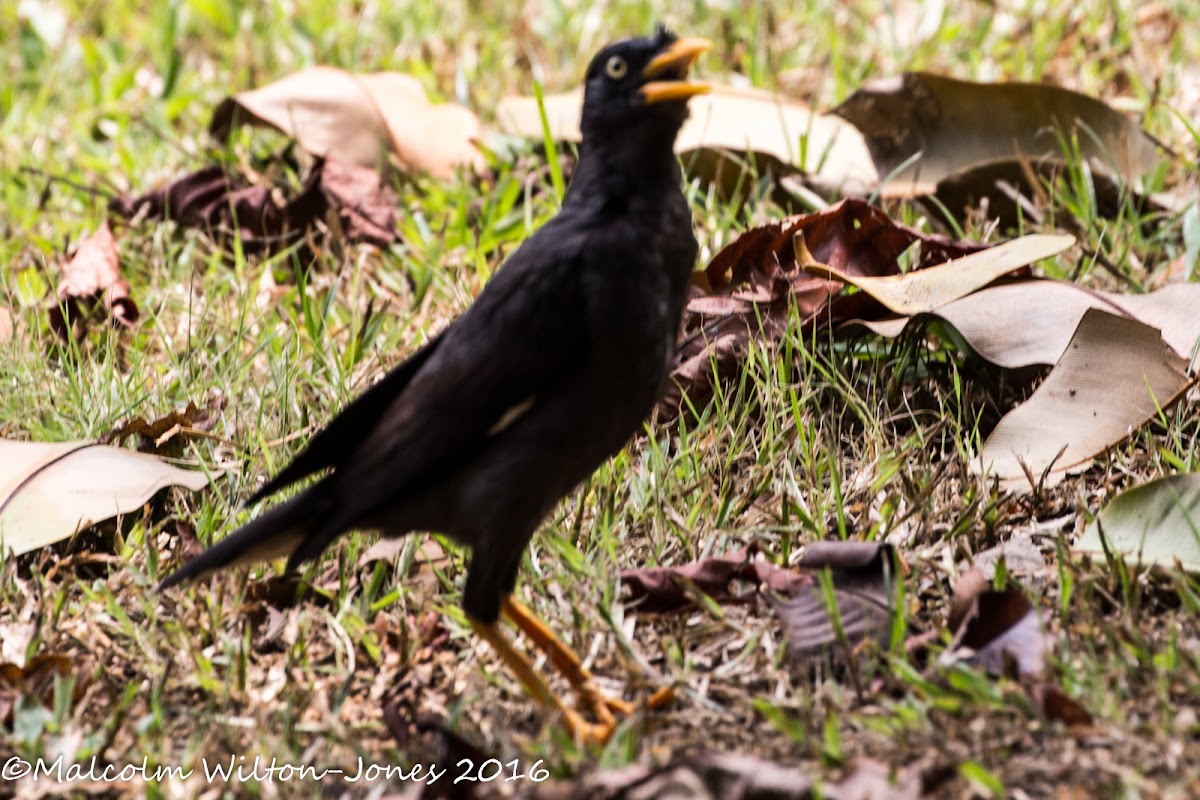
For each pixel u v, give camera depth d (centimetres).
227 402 1008
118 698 772
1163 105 1326
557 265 748
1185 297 966
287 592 852
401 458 759
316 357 1045
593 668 795
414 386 770
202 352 1060
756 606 808
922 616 798
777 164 1230
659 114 754
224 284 1176
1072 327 948
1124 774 645
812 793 629
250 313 1130
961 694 711
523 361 745
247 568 858
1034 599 784
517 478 752
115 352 1084
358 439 784
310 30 1587
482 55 1580
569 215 772
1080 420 901
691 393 979
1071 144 1223
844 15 1612
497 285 767
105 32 1722
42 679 775
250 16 1677
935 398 978
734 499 896
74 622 839
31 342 1073
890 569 783
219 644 810
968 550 828
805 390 966
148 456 934
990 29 1536
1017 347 948
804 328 995
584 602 824
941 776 654
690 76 1451
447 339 774
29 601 847
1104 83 1441
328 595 843
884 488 902
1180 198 1187
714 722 728
